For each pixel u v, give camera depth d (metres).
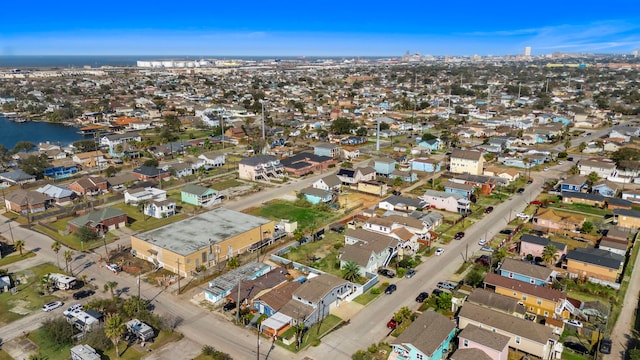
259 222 81.38
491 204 101.62
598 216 93.25
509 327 51.19
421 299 61.34
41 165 124.06
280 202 103.62
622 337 53.66
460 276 68.44
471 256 75.31
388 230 80.44
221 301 61.41
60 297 62.50
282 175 125.50
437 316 53.06
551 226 86.75
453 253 76.62
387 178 122.00
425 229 81.75
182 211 97.50
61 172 126.62
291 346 52.00
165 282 65.94
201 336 53.88
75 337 52.66
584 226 83.38
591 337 53.56
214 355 49.62
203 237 74.12
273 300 58.47
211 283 63.72
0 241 81.62
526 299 59.28
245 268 68.12
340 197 107.25
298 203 101.44
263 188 115.12
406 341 48.38
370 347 50.41
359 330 55.06
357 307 60.22
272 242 81.12
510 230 86.12
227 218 83.25
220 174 127.88
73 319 55.47
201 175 125.44
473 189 105.19
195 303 61.03
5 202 99.81
